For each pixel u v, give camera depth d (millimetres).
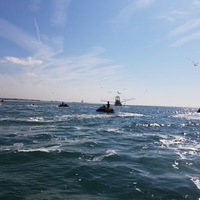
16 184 8500
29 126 27703
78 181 9094
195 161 12711
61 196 7594
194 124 41719
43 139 18469
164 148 16688
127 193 8023
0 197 7316
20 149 14219
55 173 9961
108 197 7656
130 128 30016
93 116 50625
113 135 22672
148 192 8156
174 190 8375
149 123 39219
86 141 18250
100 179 9398
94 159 12586
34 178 9242
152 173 10406
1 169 10281
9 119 35375
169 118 59406
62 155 13078
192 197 7812
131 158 13156
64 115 50062
